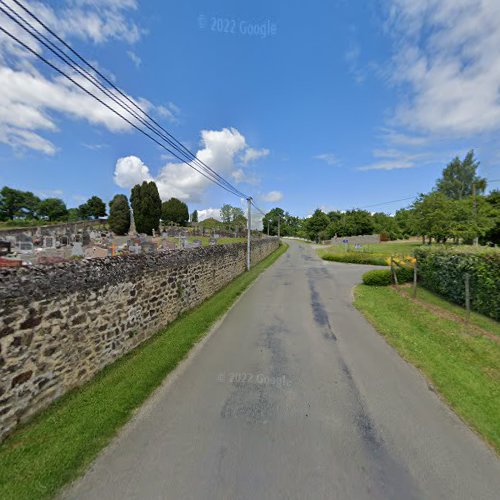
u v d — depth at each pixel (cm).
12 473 285
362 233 5716
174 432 349
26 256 1161
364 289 1259
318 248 4344
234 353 587
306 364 540
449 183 5062
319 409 399
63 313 415
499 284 763
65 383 421
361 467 298
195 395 430
